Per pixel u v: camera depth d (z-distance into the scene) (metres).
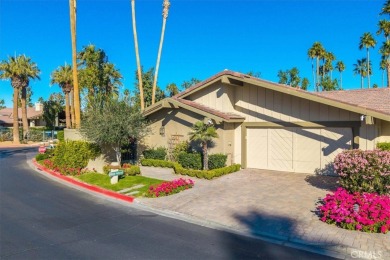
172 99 18.09
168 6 29.16
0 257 6.88
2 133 46.38
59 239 7.99
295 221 9.30
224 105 18.20
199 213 10.20
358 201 8.93
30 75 42.16
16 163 22.58
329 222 9.02
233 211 10.29
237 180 14.73
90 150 17.39
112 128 15.94
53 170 18.16
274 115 17.00
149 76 39.50
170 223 9.37
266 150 17.38
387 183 10.37
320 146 15.70
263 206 10.73
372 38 58.47
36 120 60.91
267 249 7.54
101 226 9.04
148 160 18.92
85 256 6.99
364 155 10.74
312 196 11.79
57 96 61.62
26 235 8.23
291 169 16.59
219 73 17.59
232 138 17.88
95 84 34.25
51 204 11.42
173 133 19.08
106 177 15.62
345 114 14.86
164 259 6.90
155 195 12.16
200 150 17.75
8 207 10.93
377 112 12.75
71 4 21.33
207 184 14.00
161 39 29.45
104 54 35.19
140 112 17.17
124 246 7.59
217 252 7.32
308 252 7.39
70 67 43.59
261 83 16.09
